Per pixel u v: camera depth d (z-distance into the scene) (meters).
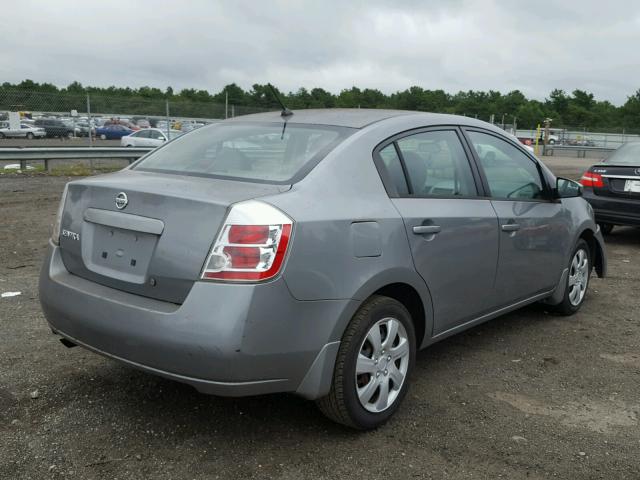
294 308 2.74
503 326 5.02
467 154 4.00
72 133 23.95
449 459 2.97
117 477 2.73
